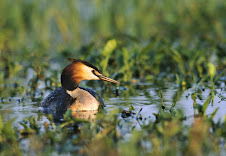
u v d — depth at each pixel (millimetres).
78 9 23609
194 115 9453
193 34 22281
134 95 12477
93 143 7797
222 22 22062
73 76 11344
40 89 13328
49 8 22875
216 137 7906
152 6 23469
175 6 23172
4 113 10523
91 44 15922
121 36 18281
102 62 14742
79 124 9133
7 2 22203
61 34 23016
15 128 9031
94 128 8539
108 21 22953
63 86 11453
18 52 19953
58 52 19078
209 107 10523
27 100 12227
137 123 9211
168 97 11984
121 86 14008
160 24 23125
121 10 23125
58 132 8539
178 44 19047
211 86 13219
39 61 18172
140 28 22844
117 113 10211
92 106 11016
